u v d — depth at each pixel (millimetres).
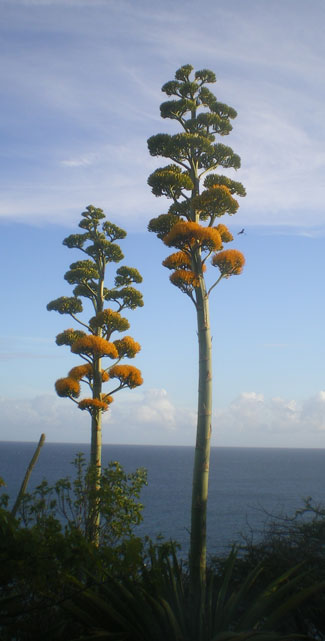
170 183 9586
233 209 9547
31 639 4898
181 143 9852
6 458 181875
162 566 6004
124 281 16859
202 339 8609
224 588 5668
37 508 5895
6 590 4770
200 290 8836
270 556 7047
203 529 7508
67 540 4617
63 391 14219
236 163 10234
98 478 6805
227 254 8859
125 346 15344
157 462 199250
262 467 171375
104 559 4926
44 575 4488
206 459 7902
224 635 4555
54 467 127375
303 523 7918
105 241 16547
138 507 6738
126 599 5125
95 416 14336
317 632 6246
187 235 8836
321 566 6863
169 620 4977
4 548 4398
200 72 10742
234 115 10703
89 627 5000
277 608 5176
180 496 67750
